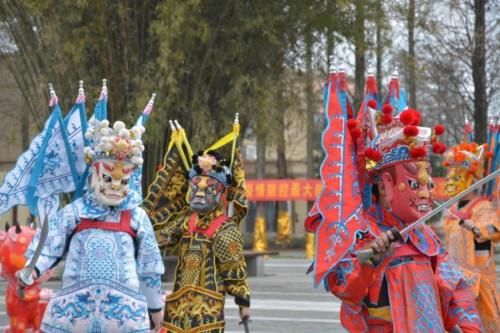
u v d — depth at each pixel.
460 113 55.25
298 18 32.28
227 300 23.61
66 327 9.73
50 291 13.82
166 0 29.48
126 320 9.73
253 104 31.84
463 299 9.89
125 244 9.91
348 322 9.82
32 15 30.84
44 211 11.19
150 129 30.14
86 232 9.89
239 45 31.44
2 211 11.12
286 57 33.72
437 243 9.94
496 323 14.67
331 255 9.55
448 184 15.48
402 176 9.71
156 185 12.79
